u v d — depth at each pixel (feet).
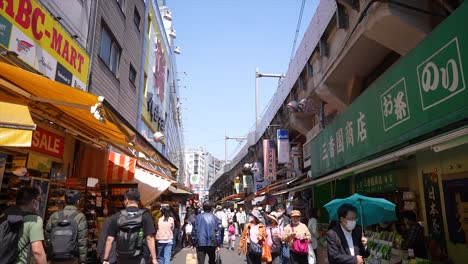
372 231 27.81
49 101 15.99
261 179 83.35
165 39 75.66
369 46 29.94
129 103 45.83
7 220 11.09
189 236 51.39
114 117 17.52
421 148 15.12
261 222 26.07
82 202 27.20
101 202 29.99
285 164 63.31
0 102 12.26
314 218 31.22
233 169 128.98
